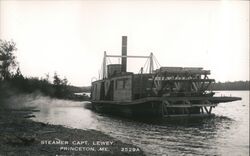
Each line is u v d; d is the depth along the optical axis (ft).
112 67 141.90
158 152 50.55
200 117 100.17
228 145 57.21
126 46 145.28
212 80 100.32
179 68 98.37
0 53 174.81
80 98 237.86
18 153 38.83
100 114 122.52
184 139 63.46
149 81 101.35
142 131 73.61
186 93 99.09
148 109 99.25
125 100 106.22
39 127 63.67
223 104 219.61
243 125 85.56
